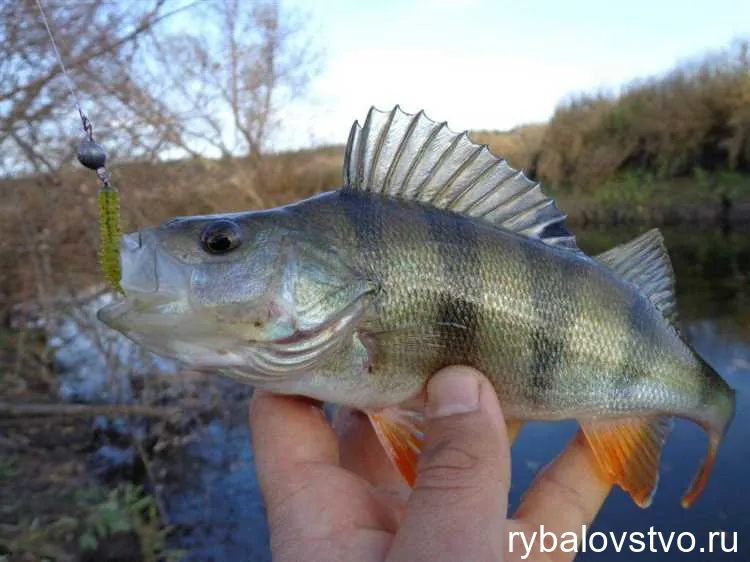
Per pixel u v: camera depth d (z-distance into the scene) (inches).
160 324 6.2
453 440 5.6
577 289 7.3
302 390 6.8
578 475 8.1
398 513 6.8
